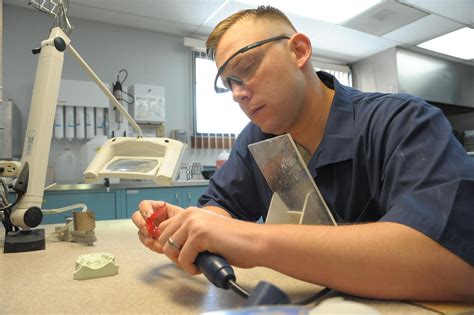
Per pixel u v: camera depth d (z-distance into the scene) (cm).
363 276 43
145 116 337
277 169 71
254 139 102
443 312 40
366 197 76
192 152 380
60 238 96
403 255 43
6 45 304
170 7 321
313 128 85
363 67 464
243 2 311
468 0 307
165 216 67
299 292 48
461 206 45
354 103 81
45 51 98
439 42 407
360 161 74
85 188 260
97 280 56
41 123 93
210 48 83
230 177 104
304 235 46
